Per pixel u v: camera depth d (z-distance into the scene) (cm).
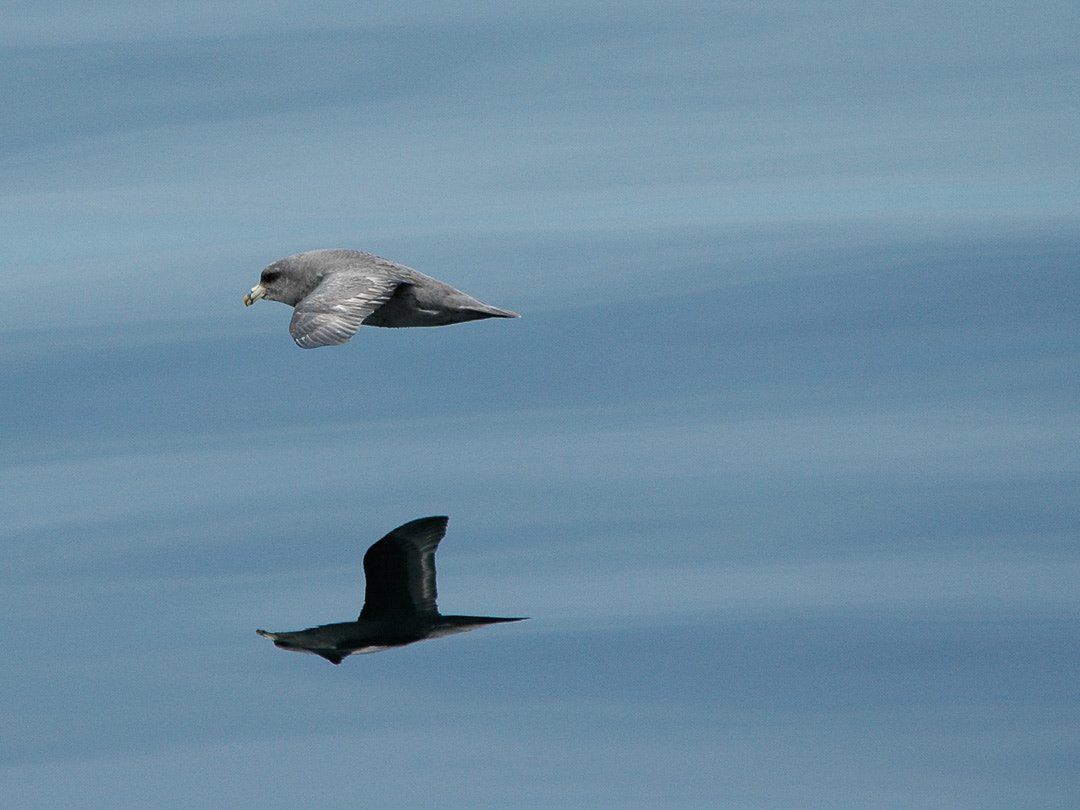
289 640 1348
